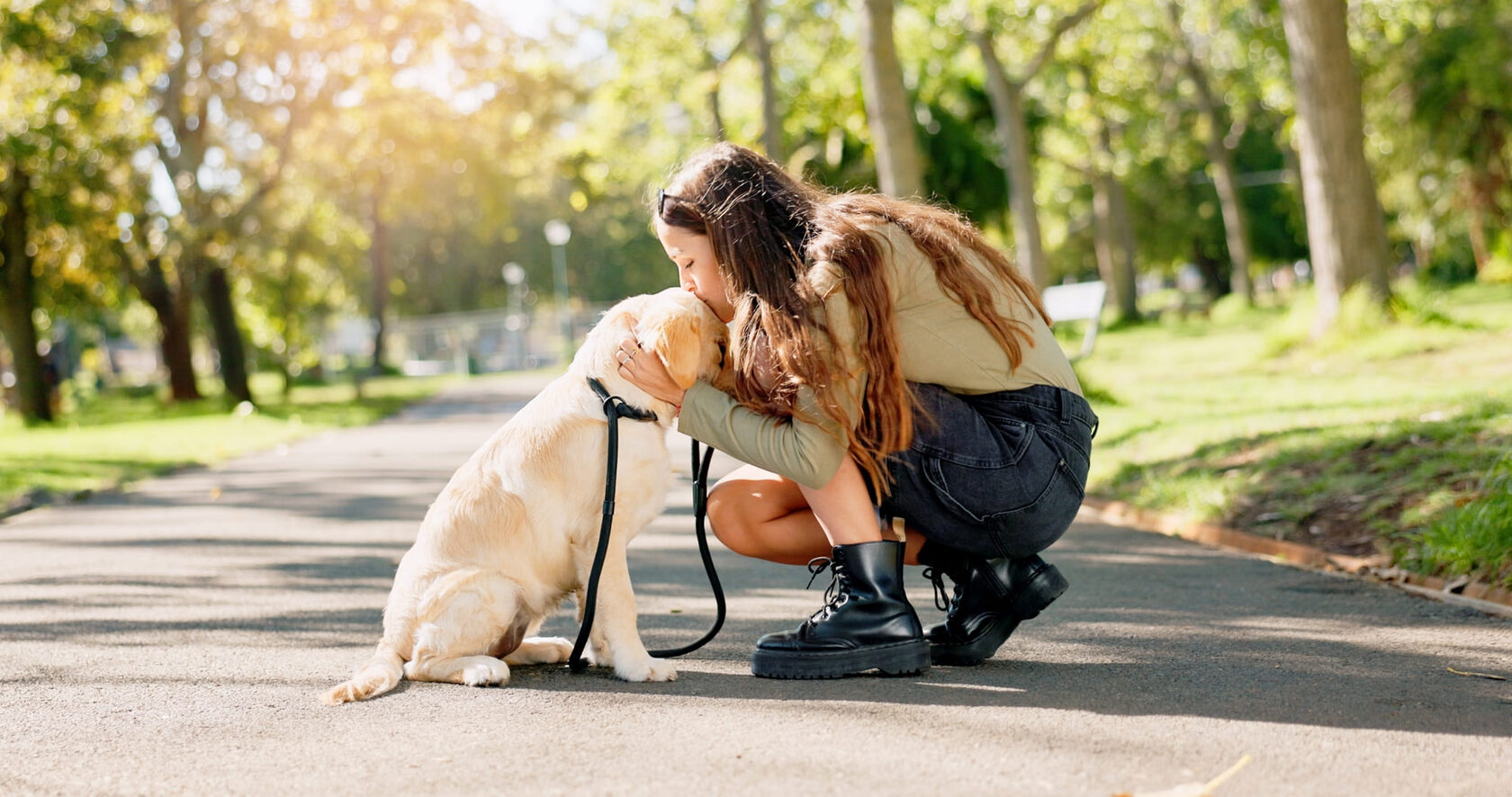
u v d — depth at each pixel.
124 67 20.88
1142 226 43.62
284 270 29.73
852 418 3.01
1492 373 9.27
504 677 3.25
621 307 3.29
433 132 23.34
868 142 22.80
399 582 3.37
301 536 6.98
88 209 22.06
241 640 4.12
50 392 26.64
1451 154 26.34
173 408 24.36
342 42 22.11
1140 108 30.83
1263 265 48.44
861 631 3.21
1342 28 12.68
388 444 14.17
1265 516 5.70
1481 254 28.86
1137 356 18.20
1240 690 3.05
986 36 22.12
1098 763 2.47
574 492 3.26
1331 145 12.71
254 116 23.06
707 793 2.33
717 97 25.45
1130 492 7.12
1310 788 2.31
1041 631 3.88
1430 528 4.71
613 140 26.50
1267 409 8.49
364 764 2.60
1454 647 3.49
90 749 2.80
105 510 8.79
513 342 42.00
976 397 3.14
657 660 3.33
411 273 54.19
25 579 5.68
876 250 3.01
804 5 23.88
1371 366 11.02
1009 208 23.89
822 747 2.61
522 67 23.44
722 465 10.12
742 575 5.27
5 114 19.16
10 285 22.06
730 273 3.07
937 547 3.44
